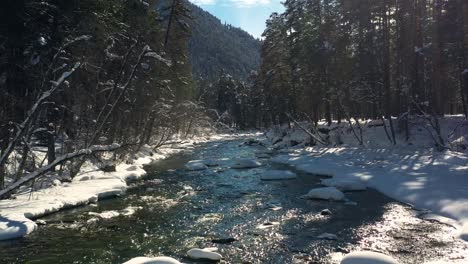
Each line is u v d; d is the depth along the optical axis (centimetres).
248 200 1831
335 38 4209
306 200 1811
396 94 3991
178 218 1520
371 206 1661
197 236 1305
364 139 3678
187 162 3306
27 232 1293
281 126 6462
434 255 1089
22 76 1780
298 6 4975
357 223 1420
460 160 2423
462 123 3322
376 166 2523
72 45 1919
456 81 4272
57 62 1838
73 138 2181
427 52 3475
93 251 1157
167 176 2541
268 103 6744
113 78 2411
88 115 2078
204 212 1612
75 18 1930
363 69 3806
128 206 1706
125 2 2647
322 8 4434
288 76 5269
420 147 3052
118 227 1395
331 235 1274
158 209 1655
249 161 2984
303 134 4738
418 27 3469
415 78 3600
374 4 3634
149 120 3462
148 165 3109
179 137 6291
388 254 1105
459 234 1248
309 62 4391
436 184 1859
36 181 1762
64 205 1620
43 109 1764
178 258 1110
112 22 2200
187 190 2069
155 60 2791
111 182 2077
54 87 1325
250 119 10588
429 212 1524
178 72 3847
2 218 1335
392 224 1393
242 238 1283
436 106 3672
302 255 1118
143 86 2752
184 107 5147
